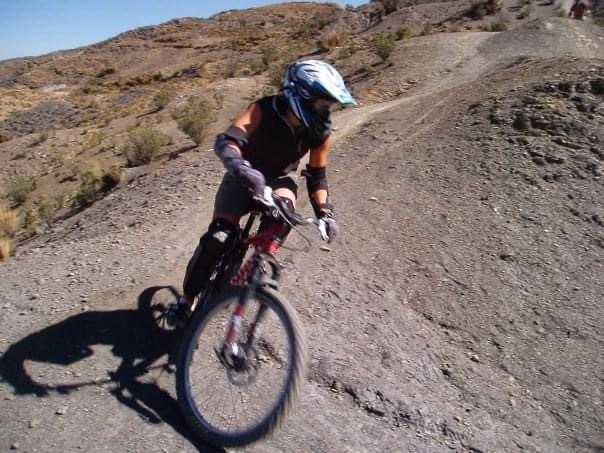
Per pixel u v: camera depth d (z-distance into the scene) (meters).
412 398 3.72
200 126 17.81
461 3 45.50
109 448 2.93
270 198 2.88
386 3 50.25
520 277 5.30
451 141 8.05
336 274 4.99
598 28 28.92
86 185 15.05
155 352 3.69
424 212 6.32
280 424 2.71
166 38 79.50
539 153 7.18
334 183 7.37
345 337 4.19
